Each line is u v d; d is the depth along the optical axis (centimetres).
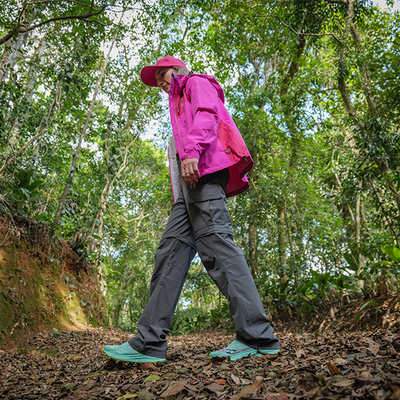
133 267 1378
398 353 101
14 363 206
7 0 543
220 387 90
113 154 589
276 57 983
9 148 453
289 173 709
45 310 367
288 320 421
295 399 68
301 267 551
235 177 172
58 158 626
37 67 577
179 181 172
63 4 589
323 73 834
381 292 288
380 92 613
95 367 155
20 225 383
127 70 905
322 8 692
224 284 142
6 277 320
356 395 61
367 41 772
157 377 113
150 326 142
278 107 862
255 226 700
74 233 533
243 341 139
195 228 149
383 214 482
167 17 820
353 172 559
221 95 173
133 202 1284
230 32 901
